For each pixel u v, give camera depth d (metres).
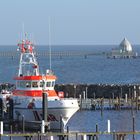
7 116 148.62
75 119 165.25
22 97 148.88
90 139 122.94
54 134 123.69
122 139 123.38
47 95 143.75
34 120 145.88
